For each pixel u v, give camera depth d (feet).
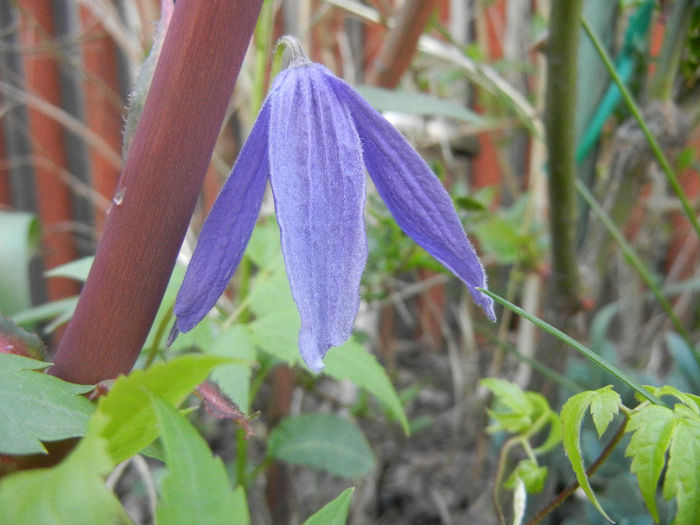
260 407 0.78
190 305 0.23
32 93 0.97
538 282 0.78
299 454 0.59
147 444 0.23
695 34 0.52
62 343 0.25
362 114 0.25
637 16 0.55
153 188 0.23
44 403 0.22
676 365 0.67
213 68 0.22
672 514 0.44
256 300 0.43
